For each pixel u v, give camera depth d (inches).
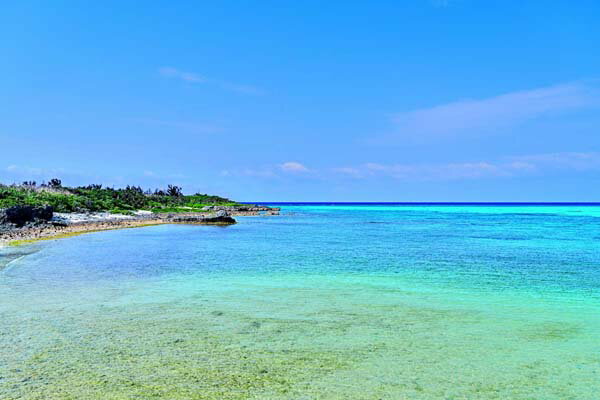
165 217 2906.0
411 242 1616.6
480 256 1202.6
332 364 408.8
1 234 1576.0
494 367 405.4
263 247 1423.5
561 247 1441.9
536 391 356.5
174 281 816.9
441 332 508.4
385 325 534.9
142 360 410.9
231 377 376.2
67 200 2743.6
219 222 2736.2
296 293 717.9
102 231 1969.7
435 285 792.9
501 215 4771.2
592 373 392.8
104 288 741.3
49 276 843.4
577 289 763.4
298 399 337.7
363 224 2908.5
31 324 518.9
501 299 683.4
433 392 352.8
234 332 500.4
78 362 403.5
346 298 682.8
